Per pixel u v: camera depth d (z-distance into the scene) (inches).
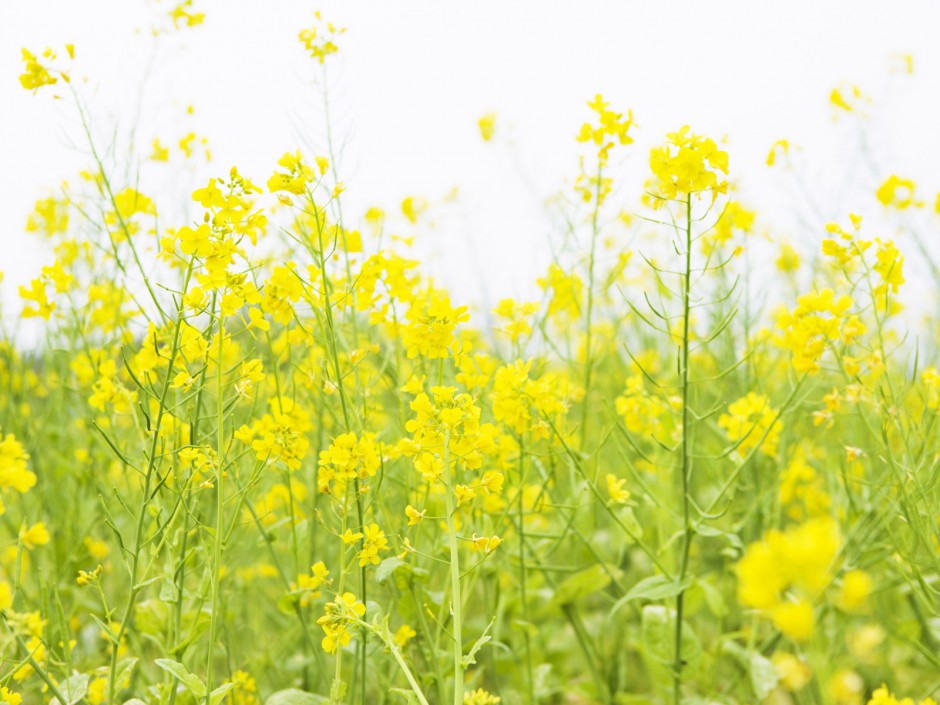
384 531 57.5
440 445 51.1
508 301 59.3
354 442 51.8
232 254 51.3
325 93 57.4
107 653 60.6
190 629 53.5
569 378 67.3
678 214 56.2
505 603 63.9
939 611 56.4
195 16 62.0
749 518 63.9
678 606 57.2
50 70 56.6
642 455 55.9
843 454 62.3
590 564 66.0
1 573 67.0
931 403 56.0
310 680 63.2
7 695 49.9
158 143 63.9
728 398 69.8
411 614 57.9
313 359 60.0
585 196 62.8
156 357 52.7
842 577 59.7
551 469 60.7
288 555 64.9
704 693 63.4
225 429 56.5
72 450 70.0
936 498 55.6
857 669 63.5
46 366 68.9
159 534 54.7
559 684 67.4
